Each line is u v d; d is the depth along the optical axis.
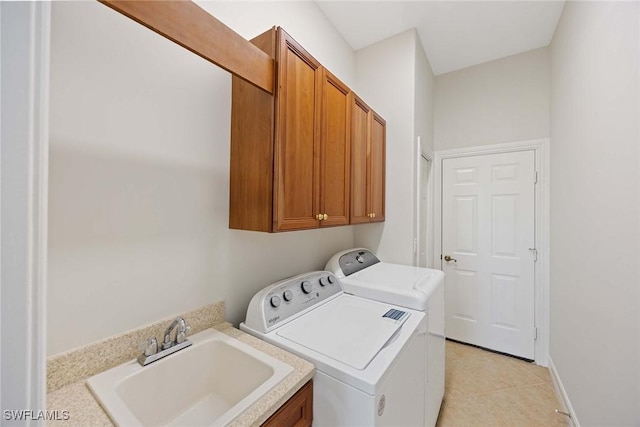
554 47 2.20
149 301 1.01
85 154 0.84
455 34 2.27
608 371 1.20
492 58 2.61
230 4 1.28
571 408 1.67
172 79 1.07
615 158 1.14
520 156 2.50
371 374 0.87
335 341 1.08
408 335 1.15
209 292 1.22
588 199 1.43
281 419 0.81
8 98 0.32
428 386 1.44
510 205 2.54
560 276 1.97
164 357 0.95
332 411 0.92
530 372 2.25
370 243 2.40
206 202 1.20
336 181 1.54
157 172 1.03
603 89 1.25
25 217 0.33
